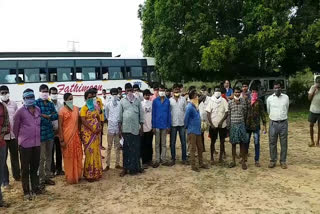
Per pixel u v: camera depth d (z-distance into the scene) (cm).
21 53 1611
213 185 608
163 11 1909
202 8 1808
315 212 473
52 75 1622
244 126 703
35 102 608
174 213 485
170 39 1880
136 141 693
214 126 754
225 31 1845
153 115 748
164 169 732
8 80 1546
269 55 1673
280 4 1582
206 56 1648
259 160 787
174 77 2025
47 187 622
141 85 1819
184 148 770
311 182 608
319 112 908
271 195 546
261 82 1930
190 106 706
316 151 866
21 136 548
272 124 707
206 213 481
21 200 557
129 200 545
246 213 476
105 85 1728
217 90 759
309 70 2183
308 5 1673
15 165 662
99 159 666
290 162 759
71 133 632
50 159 639
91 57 1725
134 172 695
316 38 1545
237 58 1878
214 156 852
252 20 1725
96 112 666
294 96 2234
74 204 534
